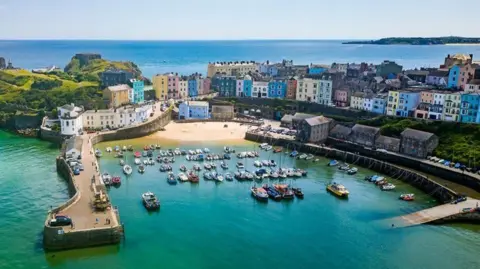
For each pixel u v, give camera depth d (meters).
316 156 179.25
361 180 150.38
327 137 195.00
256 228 110.56
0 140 196.50
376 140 178.00
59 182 138.88
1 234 101.75
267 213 120.19
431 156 162.25
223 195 132.88
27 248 95.75
